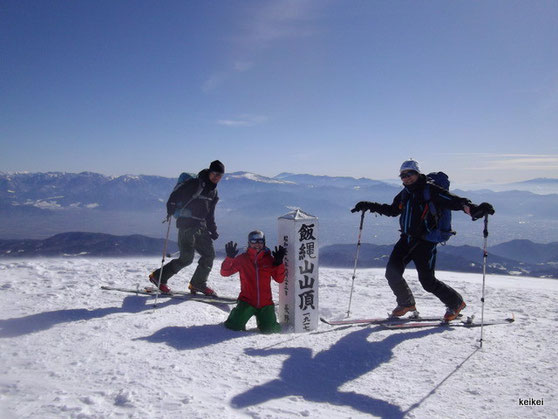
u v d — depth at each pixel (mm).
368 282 9086
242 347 3988
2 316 4703
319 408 2822
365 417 2725
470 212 4559
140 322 4637
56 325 4418
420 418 2742
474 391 3193
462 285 8789
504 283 9453
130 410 2506
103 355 3516
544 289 8312
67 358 3414
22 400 2598
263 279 4809
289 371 3453
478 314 5965
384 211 5508
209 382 3086
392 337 4527
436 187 4840
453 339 4500
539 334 4750
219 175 5887
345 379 3395
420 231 4871
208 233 6125
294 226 4949
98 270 8602
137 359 3457
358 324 5070
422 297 7434
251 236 4797
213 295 6254
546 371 3609
